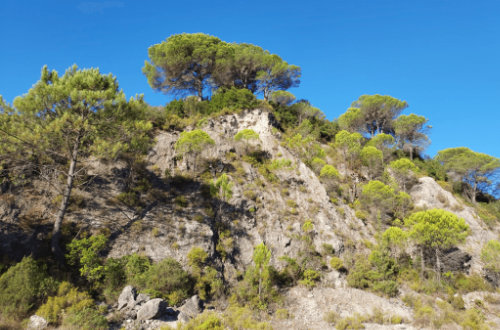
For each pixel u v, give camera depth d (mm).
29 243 16938
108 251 18344
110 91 18594
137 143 20922
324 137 46250
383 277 22969
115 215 20406
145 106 21672
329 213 28250
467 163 47094
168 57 40531
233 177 27609
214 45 42750
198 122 34188
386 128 54938
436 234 25312
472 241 32344
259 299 18312
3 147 16625
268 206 26453
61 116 17500
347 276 22844
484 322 20219
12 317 12539
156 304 14672
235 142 32844
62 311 13508
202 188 25391
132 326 13891
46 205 19188
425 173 45188
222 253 21141
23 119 16875
